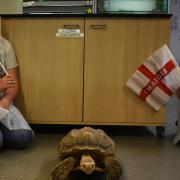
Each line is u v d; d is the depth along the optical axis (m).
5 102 1.86
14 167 1.54
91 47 2.07
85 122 2.14
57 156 1.69
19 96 2.13
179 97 2.08
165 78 2.05
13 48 2.09
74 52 2.08
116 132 2.34
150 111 2.12
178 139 1.98
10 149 1.84
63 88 2.12
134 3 3.09
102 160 1.34
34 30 2.08
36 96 2.13
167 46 2.05
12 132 1.81
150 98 2.09
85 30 2.06
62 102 2.13
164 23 2.05
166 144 2.01
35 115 2.15
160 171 1.51
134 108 2.12
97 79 2.10
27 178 1.39
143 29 2.05
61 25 2.06
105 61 2.08
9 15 2.07
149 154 1.79
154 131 2.39
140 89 2.08
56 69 2.10
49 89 2.12
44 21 2.06
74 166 1.33
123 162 1.64
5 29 2.09
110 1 3.02
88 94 2.11
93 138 1.35
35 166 1.55
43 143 1.99
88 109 2.12
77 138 1.36
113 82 2.10
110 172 1.32
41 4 2.89
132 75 2.08
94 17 2.04
